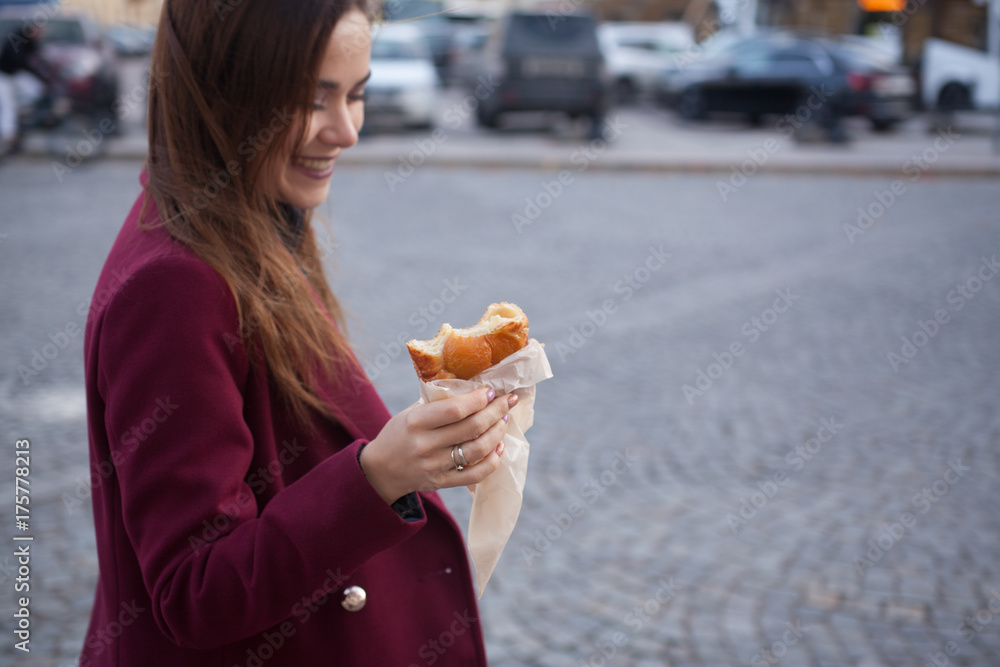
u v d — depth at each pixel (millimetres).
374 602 1181
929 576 3268
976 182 11969
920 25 17547
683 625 2998
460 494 3828
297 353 1134
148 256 1033
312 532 941
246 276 1082
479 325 1012
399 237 8305
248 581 934
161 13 1142
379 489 968
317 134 1161
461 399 950
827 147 14570
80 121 12047
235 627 949
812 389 5043
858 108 14719
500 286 6809
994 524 3625
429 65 14969
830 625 2992
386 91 14086
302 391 1133
